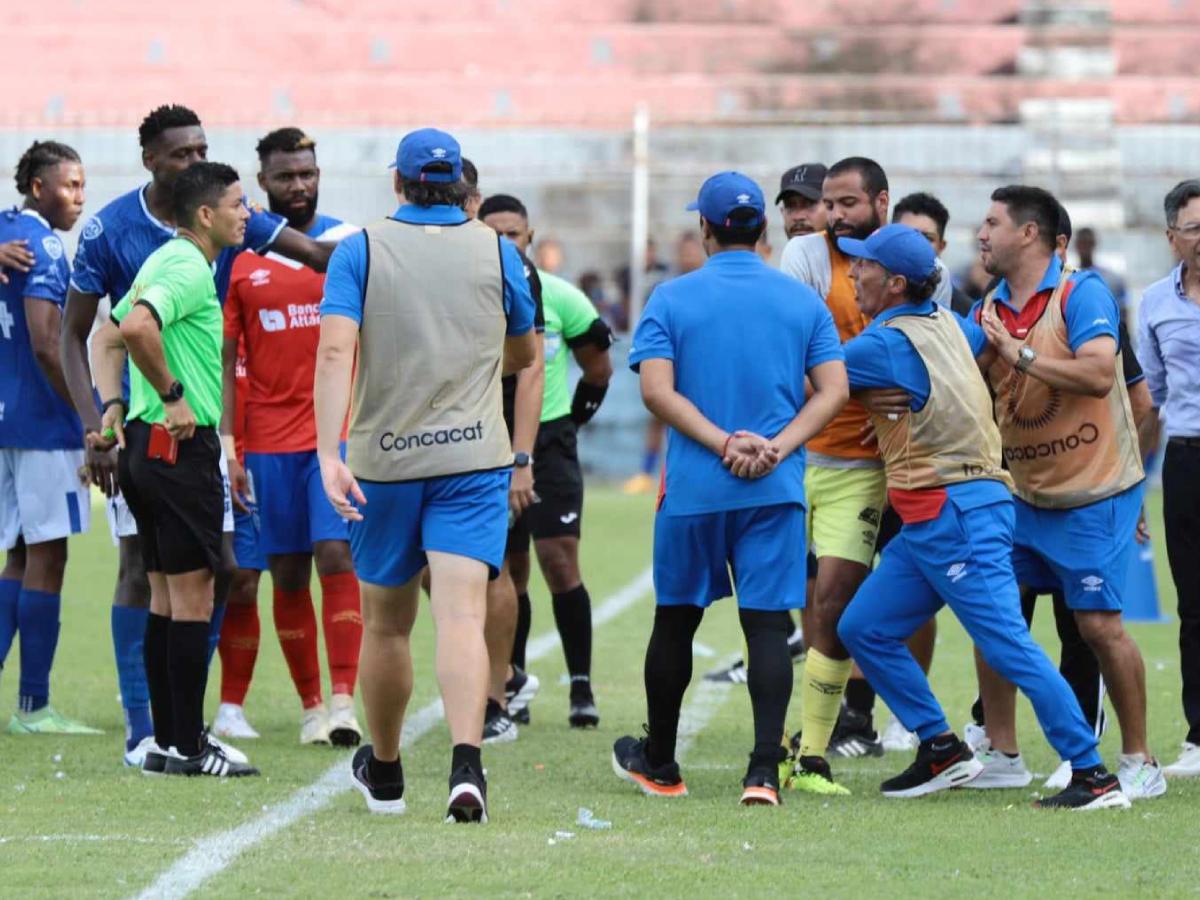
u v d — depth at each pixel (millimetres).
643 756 22594
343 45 96688
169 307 21938
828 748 26438
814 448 24281
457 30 96938
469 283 19953
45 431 27719
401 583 20156
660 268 76000
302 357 27688
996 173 84312
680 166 78438
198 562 22875
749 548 21422
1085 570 22312
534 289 27016
